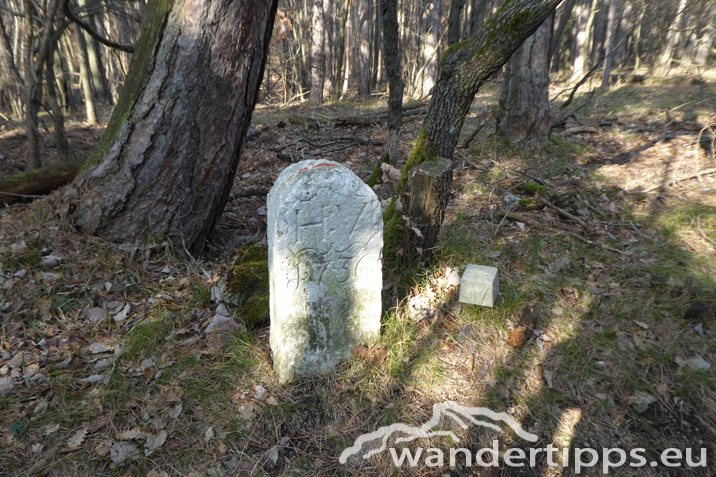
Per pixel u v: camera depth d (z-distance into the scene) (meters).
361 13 22.58
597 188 5.59
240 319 3.26
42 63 5.20
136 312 3.27
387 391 2.87
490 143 7.24
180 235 3.90
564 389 3.01
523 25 3.25
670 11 11.23
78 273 3.40
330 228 2.65
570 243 4.45
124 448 2.37
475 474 2.54
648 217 4.83
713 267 3.97
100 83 12.47
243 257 3.83
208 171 3.87
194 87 3.57
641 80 16.17
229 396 2.76
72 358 2.83
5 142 8.52
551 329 3.42
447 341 3.24
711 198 5.04
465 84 3.49
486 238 4.51
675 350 3.23
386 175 3.85
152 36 3.50
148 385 2.73
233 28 3.53
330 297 2.81
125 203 3.70
